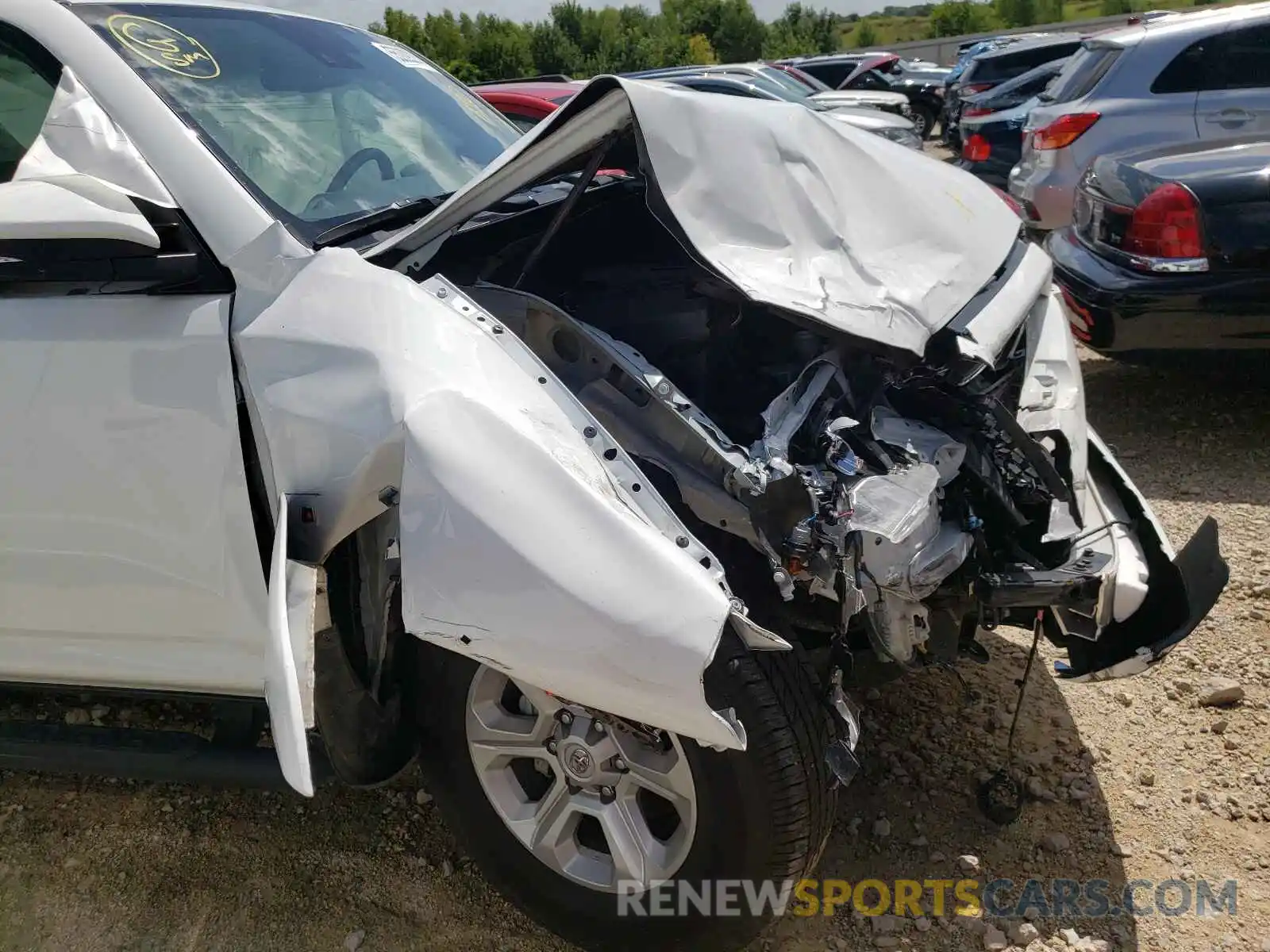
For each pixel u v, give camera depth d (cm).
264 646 213
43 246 201
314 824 258
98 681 235
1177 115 626
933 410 237
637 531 173
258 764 227
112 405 208
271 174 229
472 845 219
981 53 1558
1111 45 652
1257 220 401
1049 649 316
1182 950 213
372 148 263
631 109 201
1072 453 249
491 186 206
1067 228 496
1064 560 221
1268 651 306
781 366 232
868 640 214
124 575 218
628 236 278
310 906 233
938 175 275
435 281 205
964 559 204
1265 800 252
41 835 258
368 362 188
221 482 204
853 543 192
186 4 258
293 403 190
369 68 292
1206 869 234
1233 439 455
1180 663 304
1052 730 279
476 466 176
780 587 192
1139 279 426
